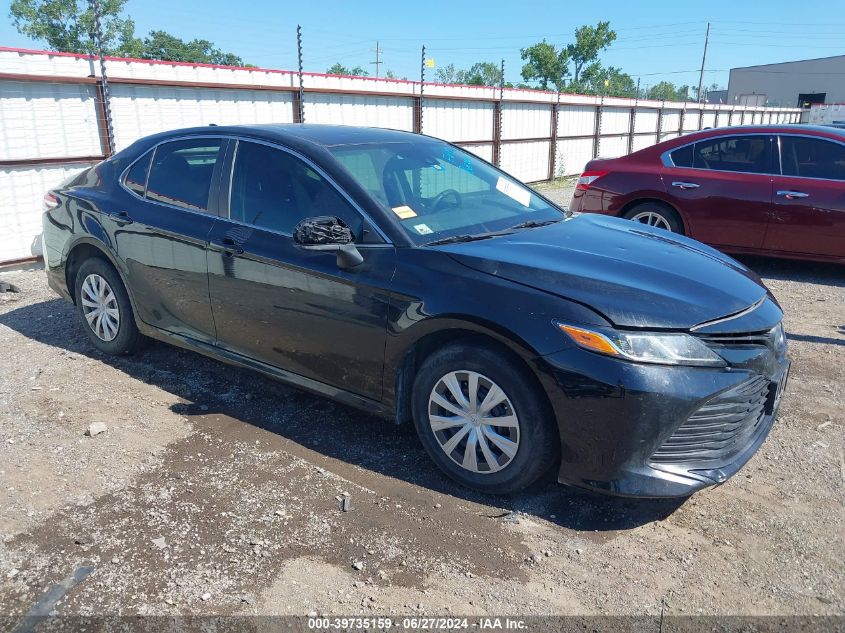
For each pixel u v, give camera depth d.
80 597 2.54
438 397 3.25
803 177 6.95
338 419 4.01
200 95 10.30
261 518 3.03
